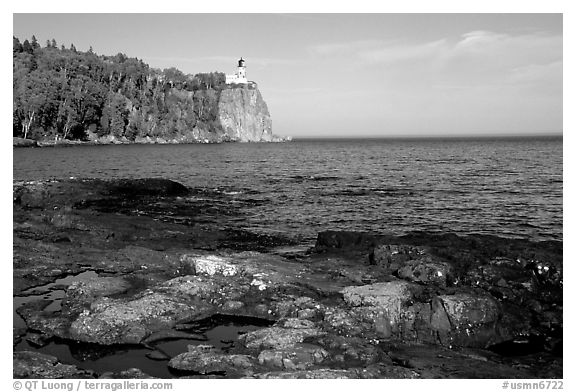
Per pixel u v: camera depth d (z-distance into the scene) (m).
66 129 124.62
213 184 48.81
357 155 114.44
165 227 22.86
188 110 199.00
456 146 174.00
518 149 138.62
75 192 31.41
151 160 84.12
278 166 76.50
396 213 32.88
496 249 16.66
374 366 9.81
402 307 12.05
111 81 169.38
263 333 10.89
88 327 11.18
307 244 22.22
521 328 12.18
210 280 13.88
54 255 17.11
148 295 12.83
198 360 9.85
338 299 12.82
